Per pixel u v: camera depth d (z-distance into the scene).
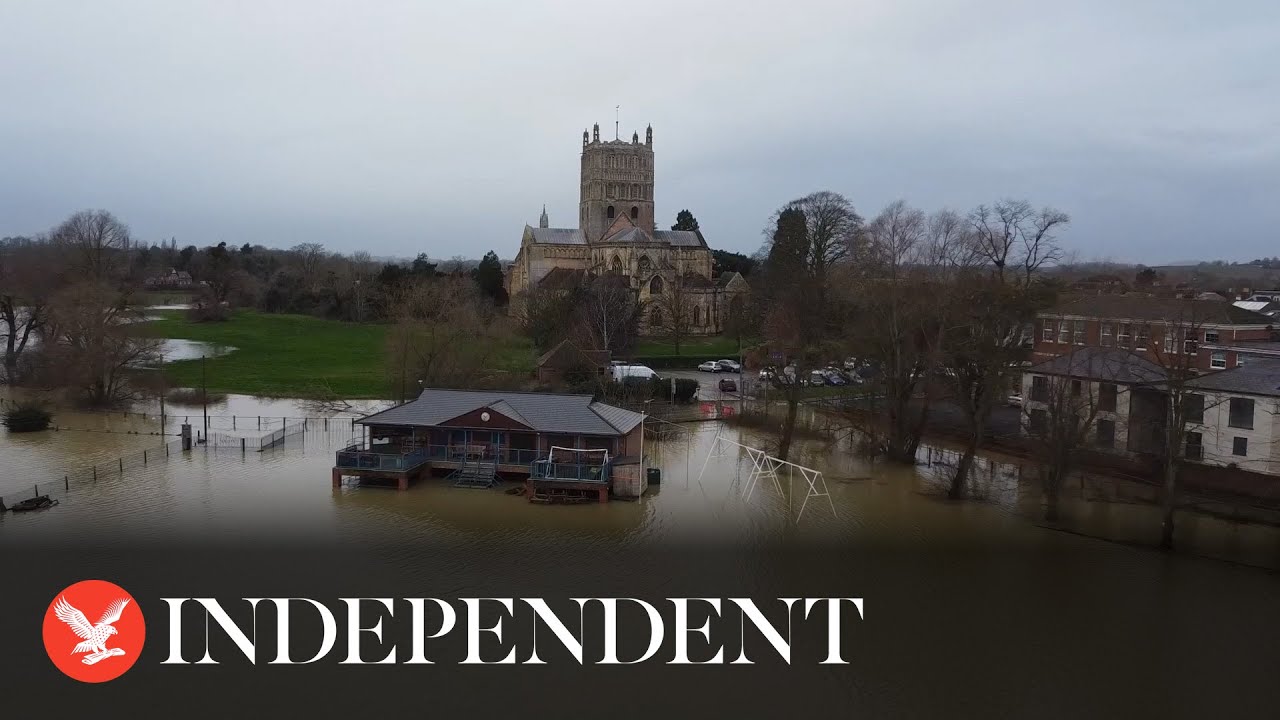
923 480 70.00
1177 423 53.91
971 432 70.81
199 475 69.00
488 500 62.41
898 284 88.25
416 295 126.88
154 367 106.31
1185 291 122.50
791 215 153.38
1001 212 139.25
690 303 176.12
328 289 193.38
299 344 152.50
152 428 88.31
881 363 80.00
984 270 110.81
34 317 116.75
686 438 86.94
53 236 195.75
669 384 103.69
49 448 78.12
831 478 70.62
